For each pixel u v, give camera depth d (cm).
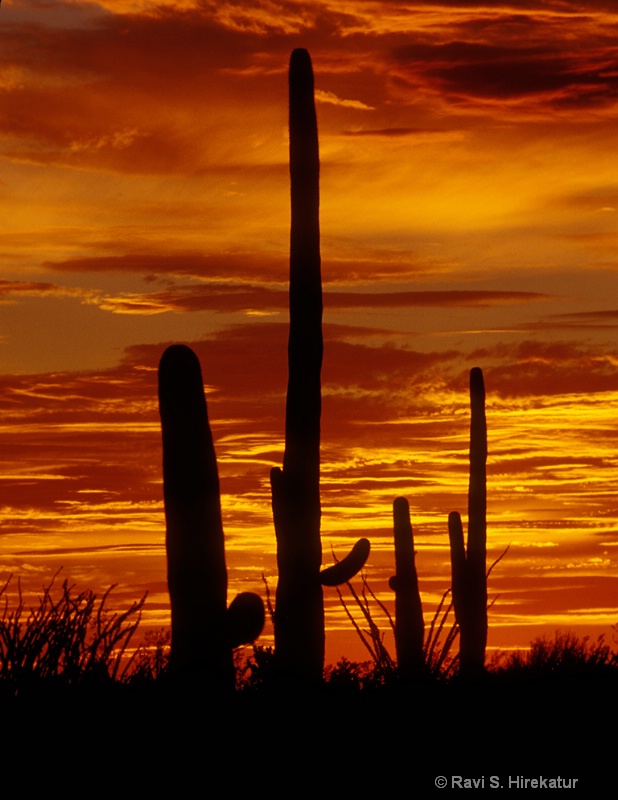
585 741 3098
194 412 2608
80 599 2531
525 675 4469
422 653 4284
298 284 3738
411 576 5122
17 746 2286
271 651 3659
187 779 2309
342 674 3631
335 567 2911
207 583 2570
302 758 2564
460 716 3153
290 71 3831
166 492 2606
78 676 2427
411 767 2733
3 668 2417
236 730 2502
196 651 2534
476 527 5906
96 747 2311
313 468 3631
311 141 3800
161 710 2409
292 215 3778
